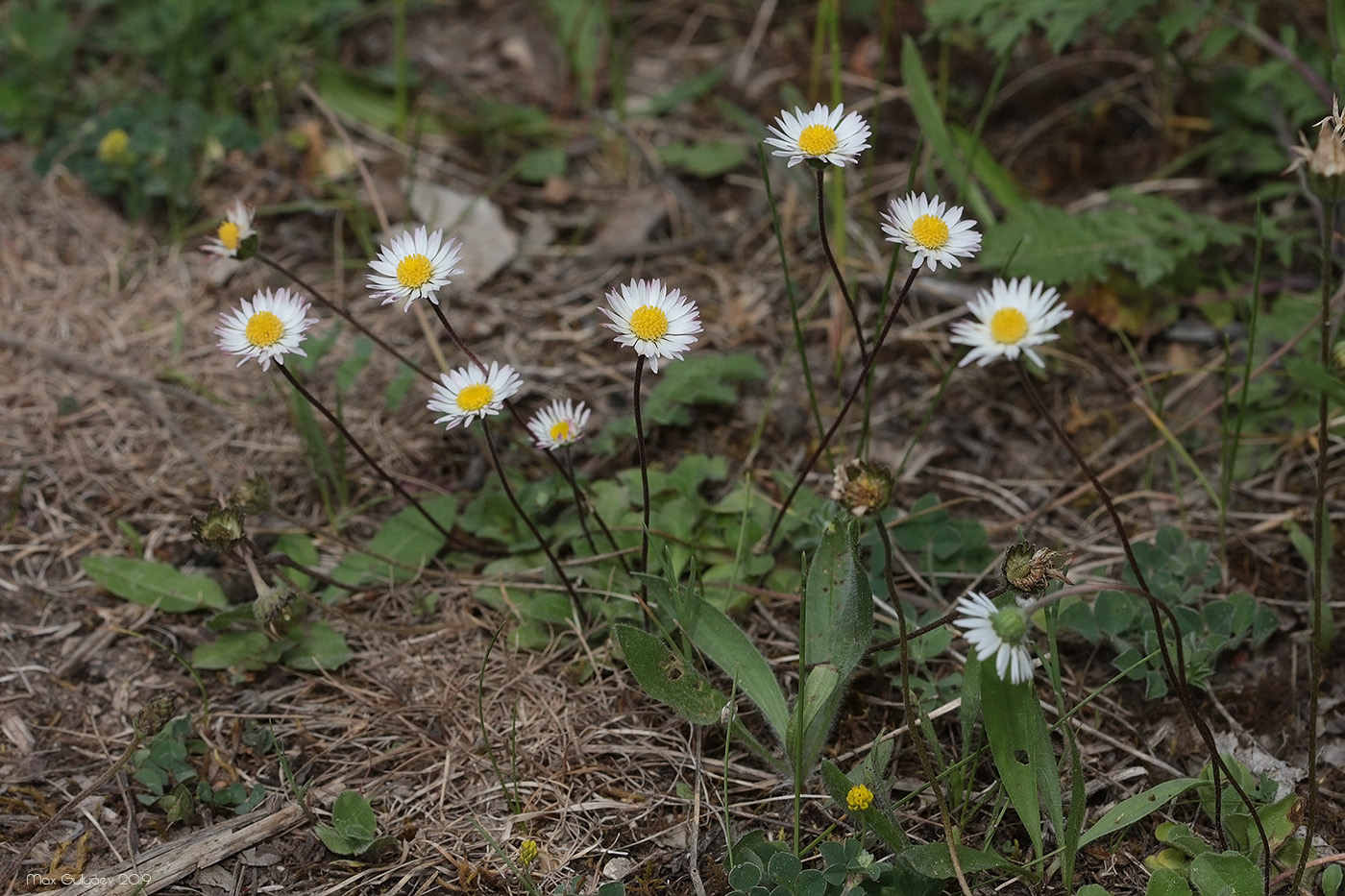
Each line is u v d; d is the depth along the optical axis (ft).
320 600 2.89
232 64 3.56
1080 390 3.13
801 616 2.56
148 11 3.57
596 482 2.96
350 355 3.17
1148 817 2.68
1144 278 3.06
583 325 3.23
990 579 2.90
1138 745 2.75
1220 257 3.19
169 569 2.90
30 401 3.09
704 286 3.27
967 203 3.29
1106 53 3.53
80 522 2.97
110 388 3.12
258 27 3.60
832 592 2.71
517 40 3.71
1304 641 2.82
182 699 2.80
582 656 2.82
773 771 2.72
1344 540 2.91
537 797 2.70
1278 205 3.27
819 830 2.67
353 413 3.11
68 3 3.72
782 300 3.23
